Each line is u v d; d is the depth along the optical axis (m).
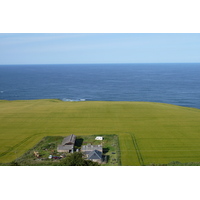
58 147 58.12
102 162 51.19
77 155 48.56
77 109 100.00
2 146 61.16
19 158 52.91
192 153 56.12
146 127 75.75
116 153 56.19
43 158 53.25
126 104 109.56
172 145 61.12
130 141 63.97
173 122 81.00
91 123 80.12
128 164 50.31
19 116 89.62
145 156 54.53
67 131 72.38
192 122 80.94
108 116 88.69
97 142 63.38
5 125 78.75
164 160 52.44
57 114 92.06
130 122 81.06
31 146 61.16
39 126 77.44
